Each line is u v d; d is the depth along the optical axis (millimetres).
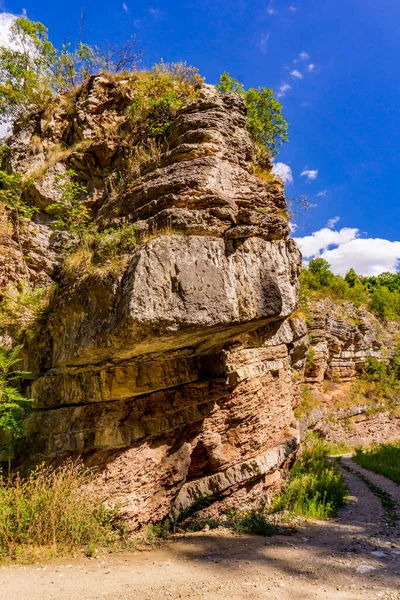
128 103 10125
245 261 6809
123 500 6703
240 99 8312
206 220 6355
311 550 6016
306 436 19125
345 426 24828
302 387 21750
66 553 5344
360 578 4848
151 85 10047
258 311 6730
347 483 13148
